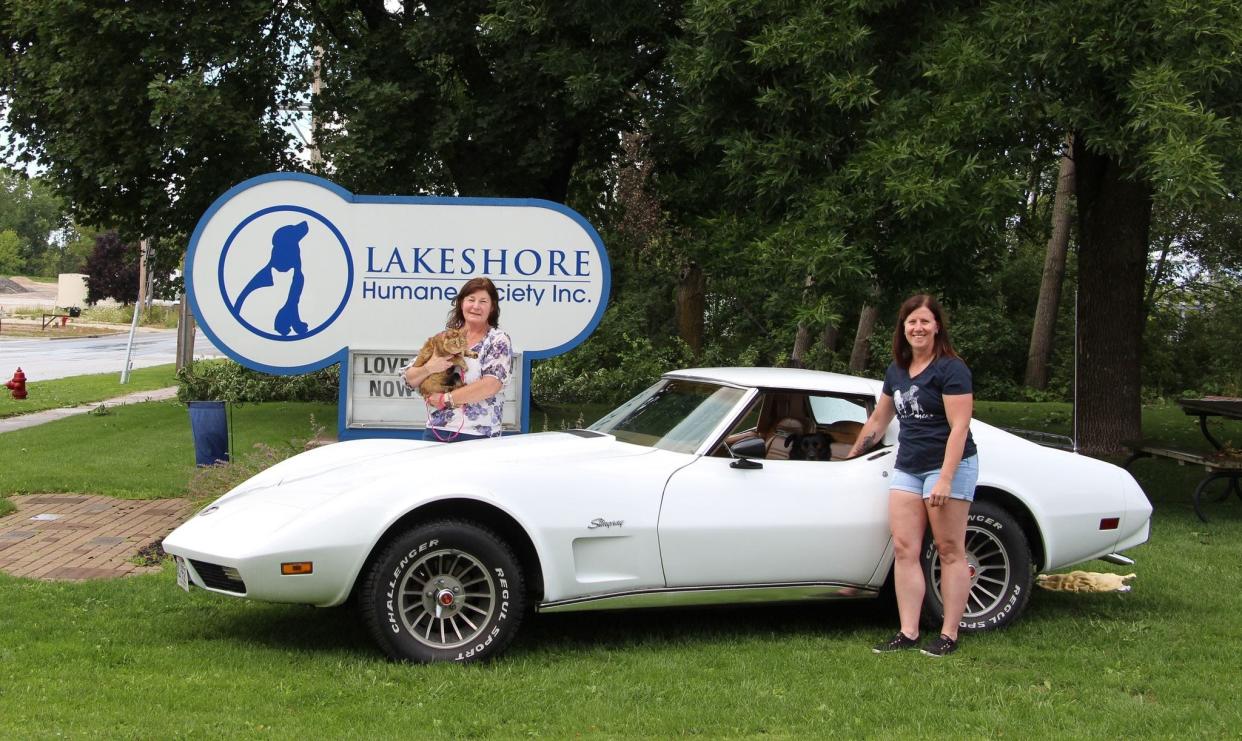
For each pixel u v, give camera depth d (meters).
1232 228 27.25
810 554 5.51
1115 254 13.26
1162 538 8.91
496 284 9.29
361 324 9.25
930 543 5.71
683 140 12.80
